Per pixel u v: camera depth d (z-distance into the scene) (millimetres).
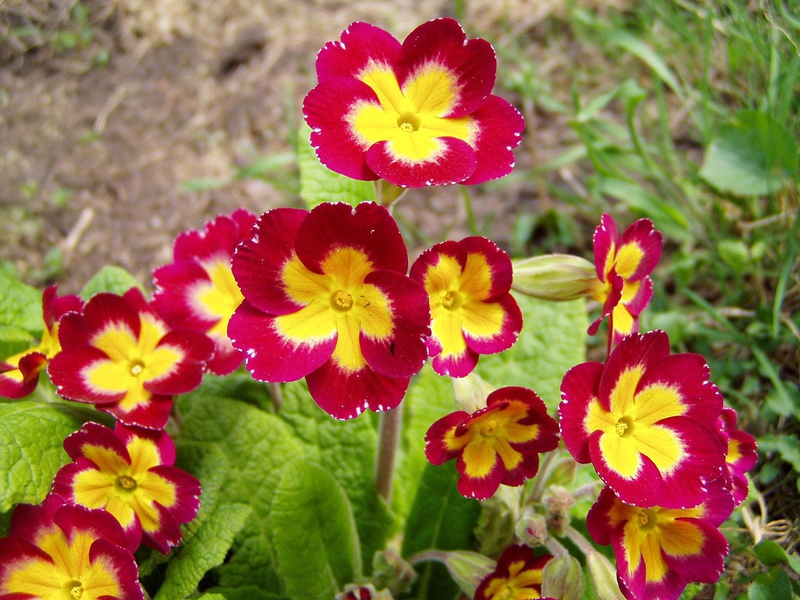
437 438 154
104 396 174
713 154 266
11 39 359
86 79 361
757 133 259
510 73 351
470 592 179
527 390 149
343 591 192
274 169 335
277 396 218
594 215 315
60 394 170
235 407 204
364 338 148
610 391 151
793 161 250
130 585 155
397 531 216
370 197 198
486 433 161
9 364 186
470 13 377
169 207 325
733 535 212
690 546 157
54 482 167
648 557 159
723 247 263
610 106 342
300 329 148
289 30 376
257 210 325
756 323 248
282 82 360
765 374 239
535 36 369
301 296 149
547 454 178
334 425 214
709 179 262
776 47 248
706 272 284
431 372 221
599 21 346
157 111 353
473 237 152
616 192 278
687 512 158
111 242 315
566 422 146
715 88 308
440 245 149
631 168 297
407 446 232
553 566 162
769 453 226
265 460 202
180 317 186
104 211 323
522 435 159
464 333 158
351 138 148
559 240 312
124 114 351
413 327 143
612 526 153
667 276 292
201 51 372
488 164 154
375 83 156
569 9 362
